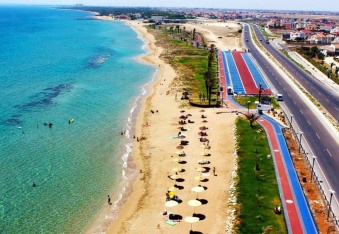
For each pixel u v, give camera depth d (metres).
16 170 79.69
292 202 66.56
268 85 149.50
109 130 104.06
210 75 138.25
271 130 100.94
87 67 187.38
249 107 121.81
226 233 59.19
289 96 134.25
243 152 87.31
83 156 87.94
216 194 71.00
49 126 104.88
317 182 72.94
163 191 73.31
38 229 61.66
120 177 79.25
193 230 60.56
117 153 90.19
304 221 61.03
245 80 157.62
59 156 87.25
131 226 62.91
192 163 83.88
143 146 94.06
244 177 75.75
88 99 131.88
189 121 109.62
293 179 74.69
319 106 122.75
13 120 108.38
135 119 112.94
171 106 124.94
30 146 91.69
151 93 141.25
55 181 76.38
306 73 174.62
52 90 142.00
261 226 59.84
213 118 112.06
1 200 68.75
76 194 72.31
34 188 73.38
